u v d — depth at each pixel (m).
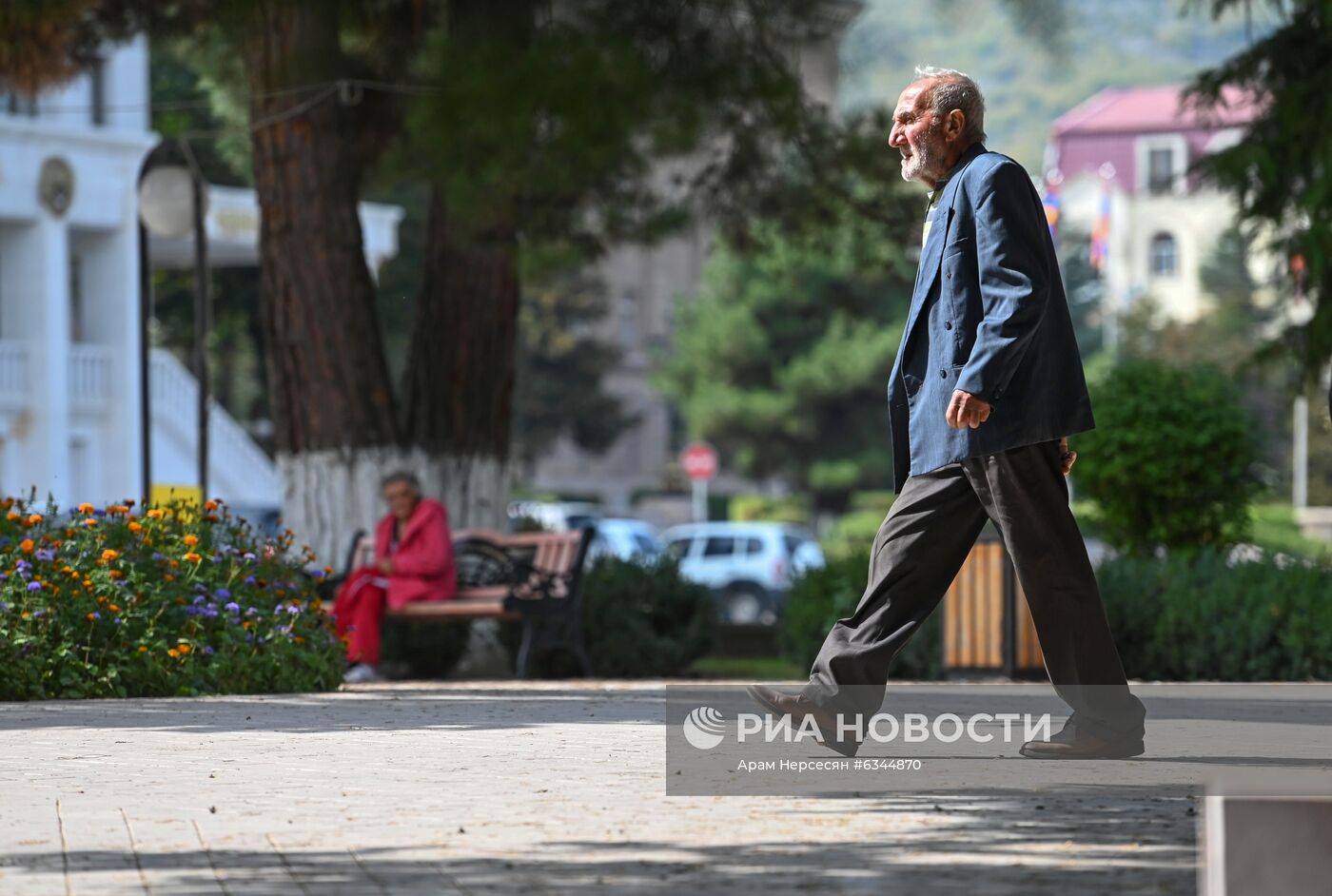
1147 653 31.55
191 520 24.05
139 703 19.89
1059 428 13.19
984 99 13.82
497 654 36.41
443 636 35.72
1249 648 30.88
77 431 73.19
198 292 35.06
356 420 34.53
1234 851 7.05
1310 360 41.69
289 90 33.56
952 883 8.73
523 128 29.86
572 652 33.25
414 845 9.86
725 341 141.88
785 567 88.94
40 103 71.81
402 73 35.94
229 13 33.50
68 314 72.44
